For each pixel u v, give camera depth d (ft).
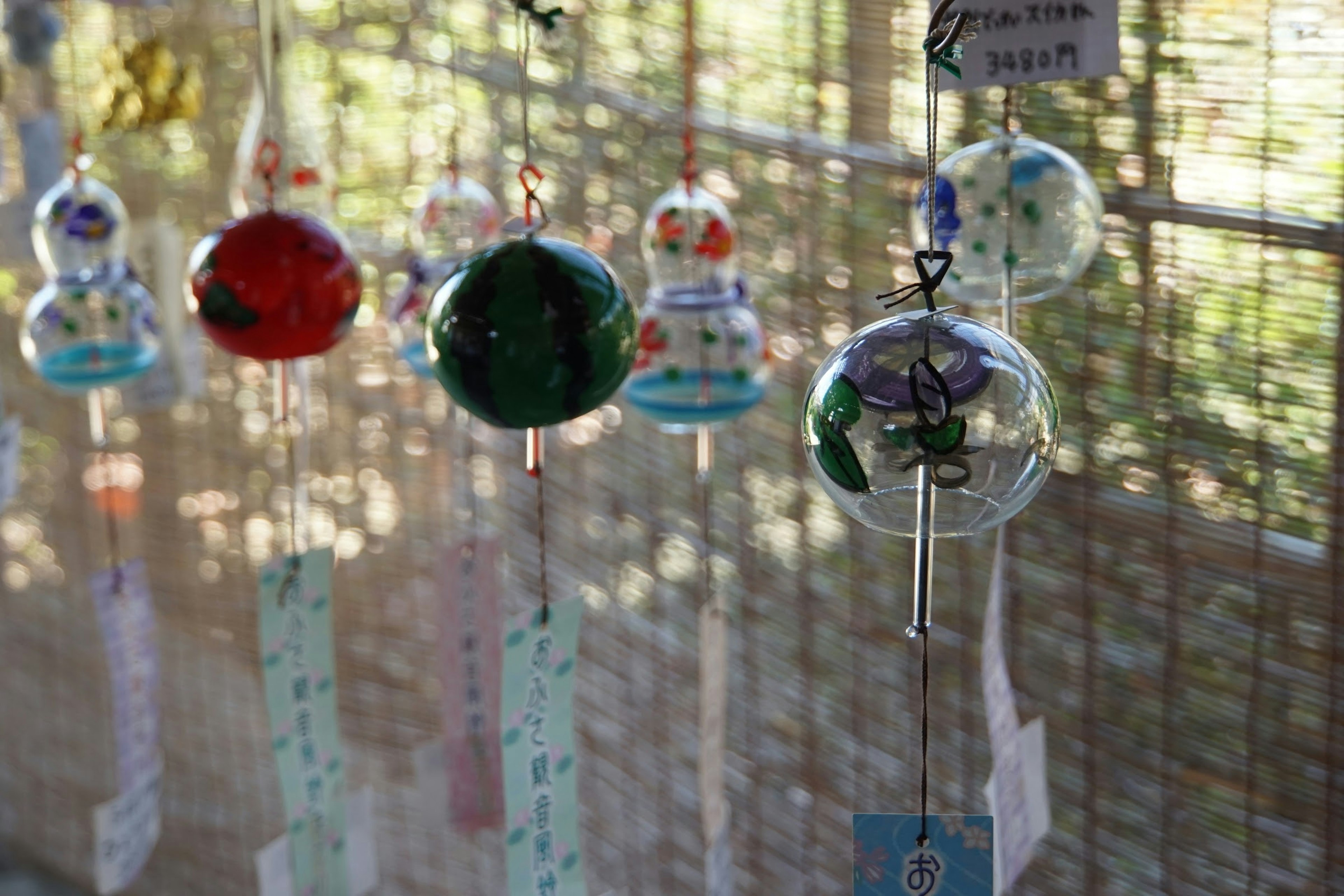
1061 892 4.86
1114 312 4.33
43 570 8.91
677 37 5.46
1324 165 3.81
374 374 7.16
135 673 5.37
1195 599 4.31
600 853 6.75
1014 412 2.83
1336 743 4.06
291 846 4.83
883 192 4.87
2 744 9.46
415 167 6.68
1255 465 4.10
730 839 6.06
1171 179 4.12
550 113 6.03
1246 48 3.91
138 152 7.72
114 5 6.74
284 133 5.20
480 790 4.99
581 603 4.29
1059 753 4.77
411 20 6.49
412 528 7.22
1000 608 3.95
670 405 4.54
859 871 3.42
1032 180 3.67
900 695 5.24
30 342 5.13
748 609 5.78
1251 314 4.03
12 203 6.09
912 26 4.67
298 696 4.82
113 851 5.26
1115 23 3.60
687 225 4.55
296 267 4.14
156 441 8.14
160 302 5.96
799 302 5.26
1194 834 4.44
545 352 3.33
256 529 7.79
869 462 2.87
